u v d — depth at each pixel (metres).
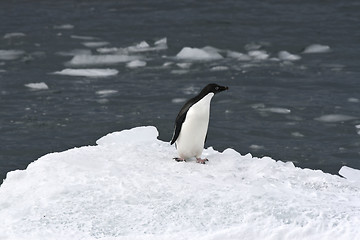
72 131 52.56
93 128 53.25
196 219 24.44
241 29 85.00
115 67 71.75
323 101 59.81
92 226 24.28
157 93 62.31
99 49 78.00
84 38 82.00
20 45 79.12
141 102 59.75
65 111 57.12
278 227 23.48
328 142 50.56
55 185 27.31
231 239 23.08
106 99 60.47
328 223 23.80
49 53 76.38
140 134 36.72
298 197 26.23
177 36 82.44
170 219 24.55
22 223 24.61
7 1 97.88
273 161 31.17
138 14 92.06
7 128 52.94
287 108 58.00
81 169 28.92
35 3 97.38
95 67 71.94
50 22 88.25
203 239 23.00
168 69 70.69
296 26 86.12
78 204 25.73
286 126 53.88
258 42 79.81
